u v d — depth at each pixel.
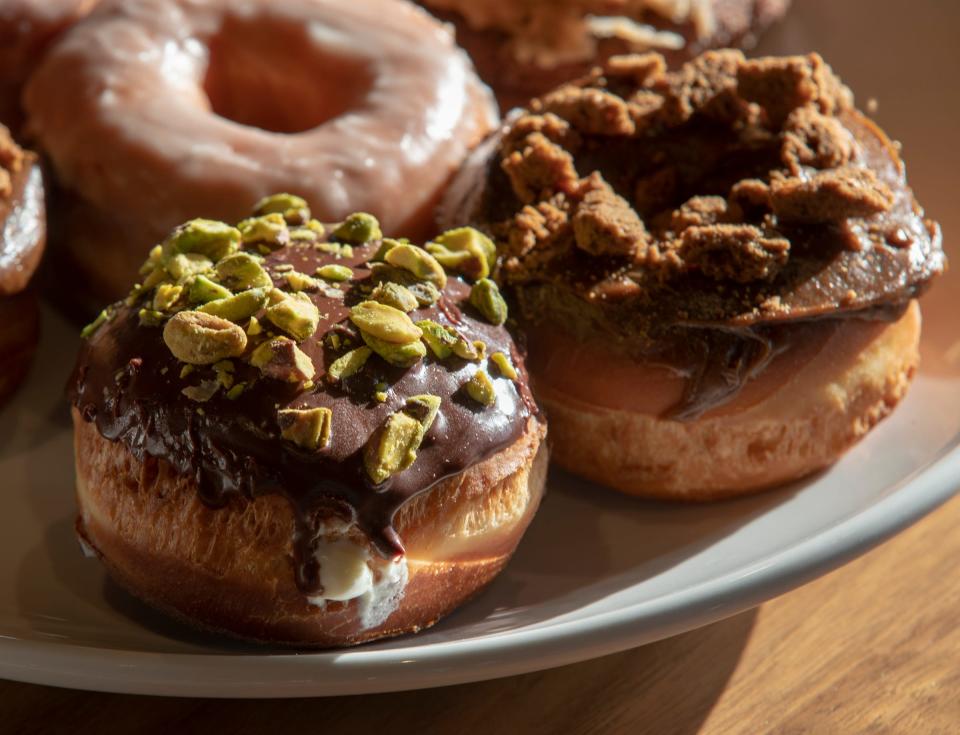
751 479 0.39
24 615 0.37
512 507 0.36
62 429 0.43
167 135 0.43
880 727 0.36
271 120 0.47
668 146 0.41
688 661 0.37
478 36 0.52
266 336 0.35
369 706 0.36
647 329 0.38
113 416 0.35
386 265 0.37
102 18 0.45
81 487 0.37
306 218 0.39
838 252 0.38
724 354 0.38
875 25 0.50
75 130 0.43
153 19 0.45
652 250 0.38
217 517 0.35
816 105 0.41
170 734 0.35
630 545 0.39
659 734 0.36
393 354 0.35
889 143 0.42
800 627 0.38
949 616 0.38
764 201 0.39
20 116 0.45
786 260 0.38
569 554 0.39
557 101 0.42
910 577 0.39
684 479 0.39
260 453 0.34
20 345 0.43
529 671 0.35
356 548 0.34
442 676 0.34
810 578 0.36
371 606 0.35
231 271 0.36
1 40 0.45
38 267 0.43
